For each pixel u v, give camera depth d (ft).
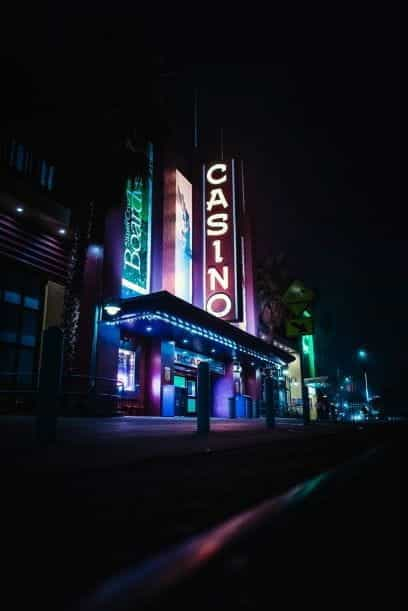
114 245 61.72
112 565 4.74
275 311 119.24
